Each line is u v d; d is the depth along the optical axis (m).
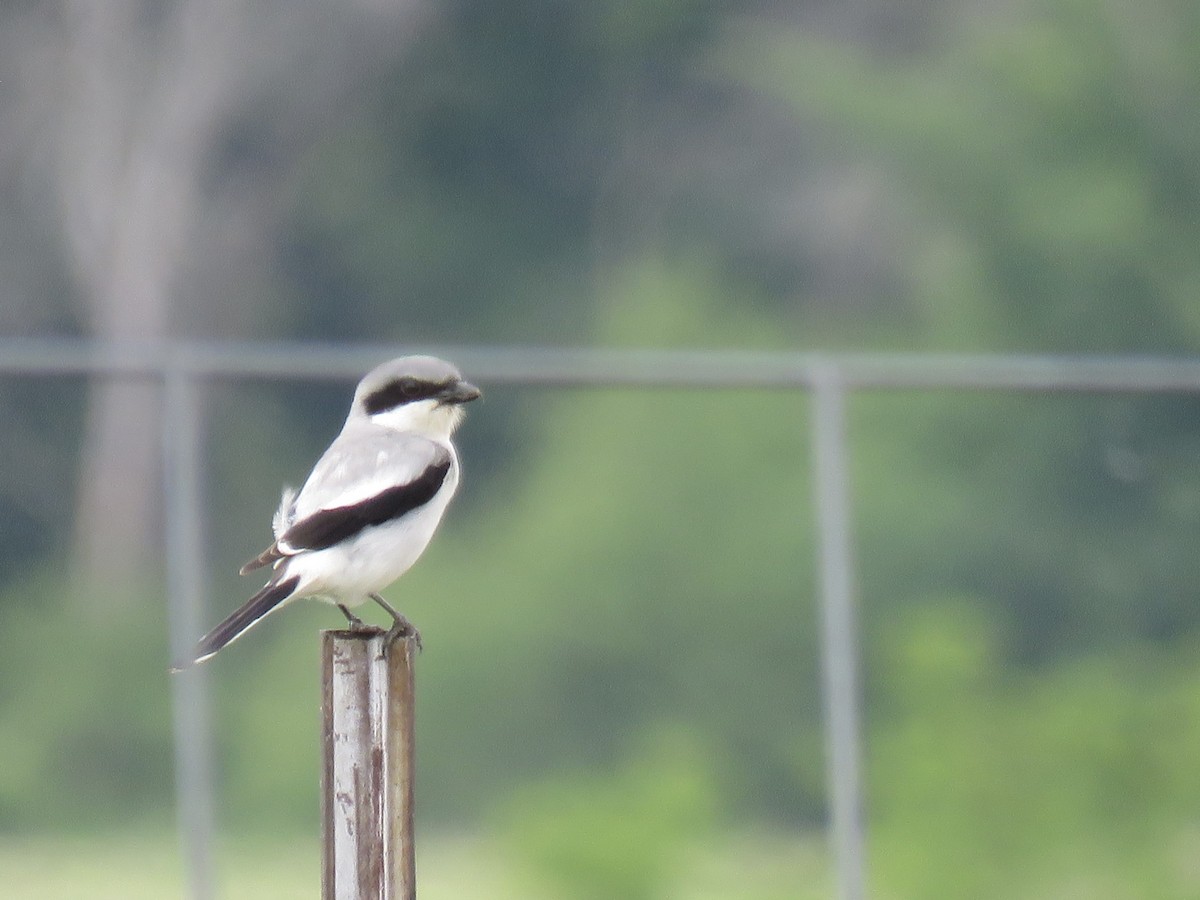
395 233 27.08
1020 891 13.63
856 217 25.81
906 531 20.97
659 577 21.66
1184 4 24.36
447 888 17.06
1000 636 20.14
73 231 26.08
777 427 21.89
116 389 22.09
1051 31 24.45
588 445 22.73
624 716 21.39
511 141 27.67
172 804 19.03
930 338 24.22
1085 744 13.77
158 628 20.77
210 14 26.55
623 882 15.96
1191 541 19.52
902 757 14.06
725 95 27.53
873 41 27.28
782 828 20.53
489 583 22.11
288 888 18.34
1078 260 23.64
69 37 26.19
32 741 19.19
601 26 27.62
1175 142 23.95
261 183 26.80
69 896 16.53
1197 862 13.63
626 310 25.78
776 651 21.33
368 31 27.17
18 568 21.67
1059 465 20.58
